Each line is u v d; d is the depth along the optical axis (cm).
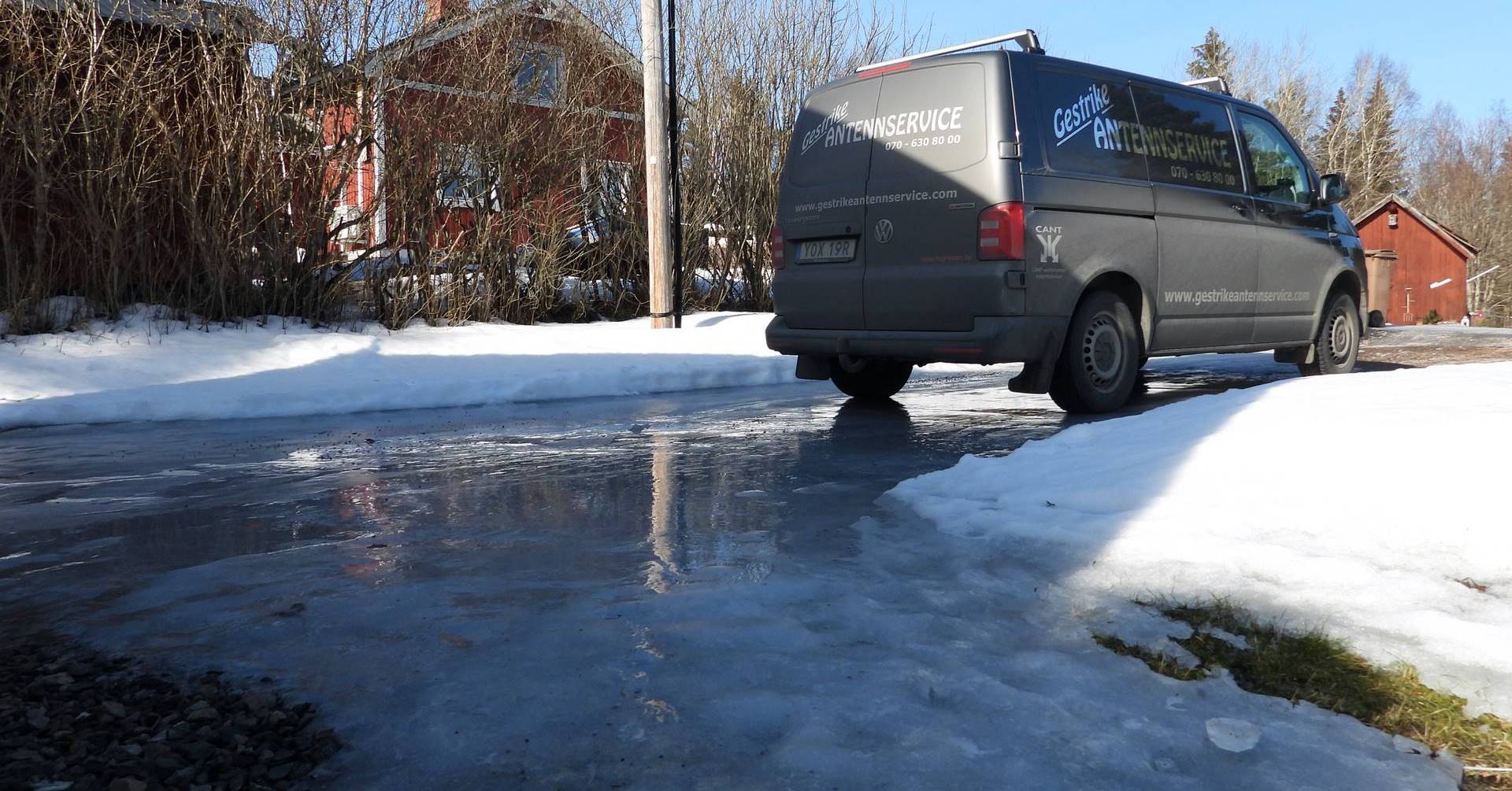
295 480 502
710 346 1123
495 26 1277
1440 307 4091
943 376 972
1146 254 688
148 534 399
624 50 1445
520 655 258
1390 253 1712
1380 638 257
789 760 201
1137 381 887
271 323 1116
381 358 992
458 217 1270
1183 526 344
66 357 906
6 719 229
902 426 657
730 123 1547
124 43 1046
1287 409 464
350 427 692
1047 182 632
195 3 1087
